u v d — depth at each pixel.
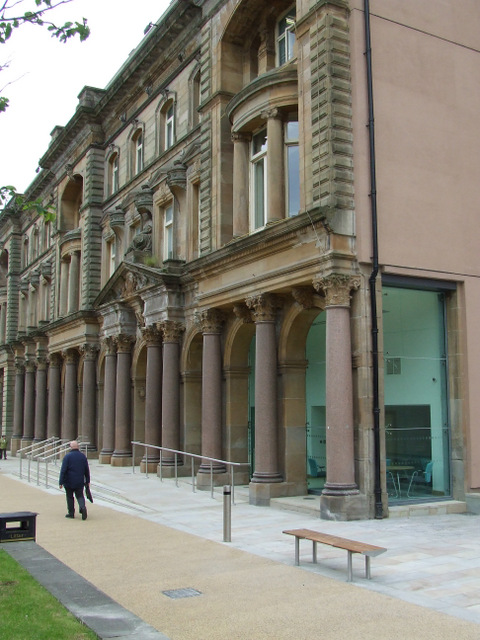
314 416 20.67
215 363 22.50
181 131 28.17
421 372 18.48
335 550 12.44
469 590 9.62
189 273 23.00
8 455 50.66
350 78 17.59
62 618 8.10
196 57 26.97
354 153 17.28
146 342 27.84
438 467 18.41
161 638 7.47
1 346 55.16
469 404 18.39
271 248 18.69
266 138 21.09
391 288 18.12
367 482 16.33
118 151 35.06
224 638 7.72
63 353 38.81
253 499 18.88
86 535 14.28
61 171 41.44
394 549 12.54
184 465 25.56
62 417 40.12
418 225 18.08
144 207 29.94
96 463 32.19
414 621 8.24
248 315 21.38
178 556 12.06
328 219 16.52
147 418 27.11
